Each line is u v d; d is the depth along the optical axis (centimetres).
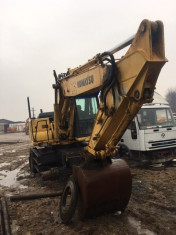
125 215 498
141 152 904
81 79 518
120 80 383
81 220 475
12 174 962
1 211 544
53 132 773
